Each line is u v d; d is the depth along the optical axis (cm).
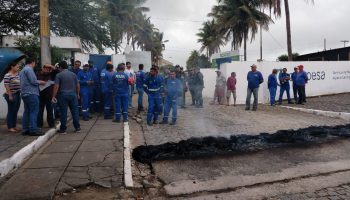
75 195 464
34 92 759
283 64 1717
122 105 1008
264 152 664
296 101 1584
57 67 947
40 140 710
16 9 2275
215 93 1636
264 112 1291
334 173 568
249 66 1636
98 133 835
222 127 942
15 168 555
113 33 2927
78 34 2558
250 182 523
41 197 445
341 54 3073
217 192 489
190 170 570
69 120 1051
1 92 1005
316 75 1848
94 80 1176
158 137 808
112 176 527
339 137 784
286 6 2245
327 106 1436
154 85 991
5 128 865
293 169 580
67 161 597
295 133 818
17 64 820
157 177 543
